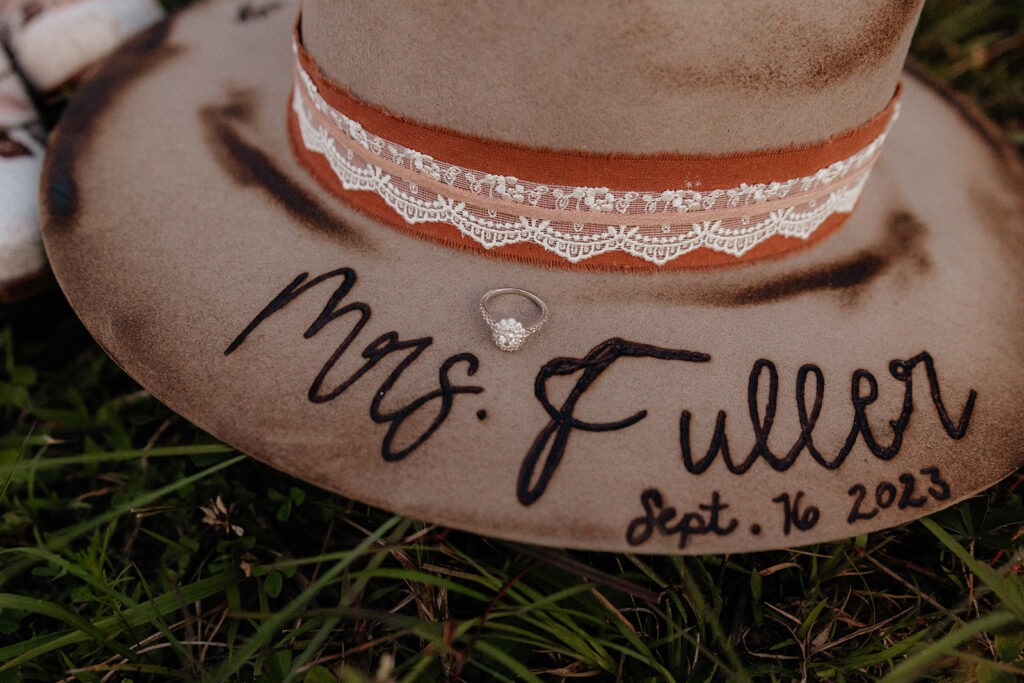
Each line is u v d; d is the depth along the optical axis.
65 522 0.35
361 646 0.29
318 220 0.32
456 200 0.31
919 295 0.33
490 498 0.28
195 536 0.34
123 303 0.31
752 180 0.30
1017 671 0.30
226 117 0.36
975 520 0.33
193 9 0.42
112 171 0.34
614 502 0.28
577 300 0.31
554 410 0.29
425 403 0.29
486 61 0.28
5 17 0.42
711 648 0.32
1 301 0.36
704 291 0.32
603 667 0.31
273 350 0.30
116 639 0.31
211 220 0.33
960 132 0.41
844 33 0.29
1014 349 0.33
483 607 0.33
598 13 0.27
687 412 0.30
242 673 0.32
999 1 0.59
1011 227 0.37
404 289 0.31
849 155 0.31
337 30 0.30
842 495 0.29
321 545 0.35
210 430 0.29
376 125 0.31
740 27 0.28
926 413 0.31
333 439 0.29
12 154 0.37
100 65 0.39
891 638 0.33
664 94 0.28
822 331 0.32
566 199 0.30
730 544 0.28
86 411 0.36
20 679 0.30
